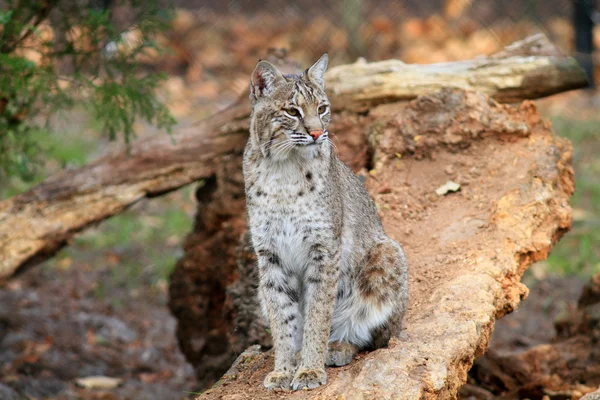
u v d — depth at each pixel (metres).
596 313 11.15
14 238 11.53
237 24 22.88
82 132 19.00
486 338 7.78
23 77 10.55
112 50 12.64
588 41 20.25
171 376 12.90
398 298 7.58
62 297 14.82
